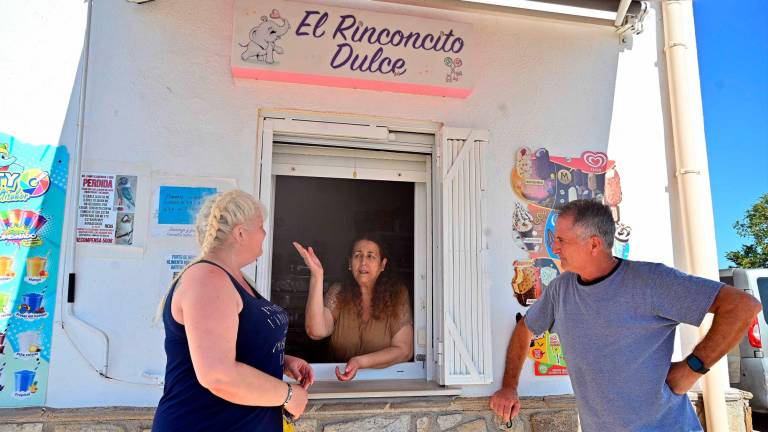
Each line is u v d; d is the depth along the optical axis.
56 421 2.73
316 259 3.31
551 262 3.46
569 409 3.32
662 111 3.72
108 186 2.93
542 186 3.49
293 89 3.20
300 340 3.26
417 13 3.38
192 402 1.79
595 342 2.46
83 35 2.99
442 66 3.27
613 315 2.41
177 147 3.03
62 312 2.80
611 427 2.40
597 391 2.45
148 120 3.02
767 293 6.45
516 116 3.51
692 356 2.32
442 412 3.15
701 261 3.49
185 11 3.12
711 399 3.38
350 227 3.39
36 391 2.75
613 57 3.70
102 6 3.04
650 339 2.38
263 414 1.90
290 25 3.09
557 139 3.56
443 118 3.39
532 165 3.50
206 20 3.14
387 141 3.38
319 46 3.11
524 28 3.58
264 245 3.12
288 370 2.41
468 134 3.36
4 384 2.72
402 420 3.09
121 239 2.91
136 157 2.98
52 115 2.91
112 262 2.89
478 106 3.46
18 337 2.76
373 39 3.18
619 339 2.39
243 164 3.09
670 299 2.32
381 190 3.46
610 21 3.65
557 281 2.77
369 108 3.29
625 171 3.63
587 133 3.61
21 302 2.77
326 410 3.00
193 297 1.77
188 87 3.08
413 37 3.23
